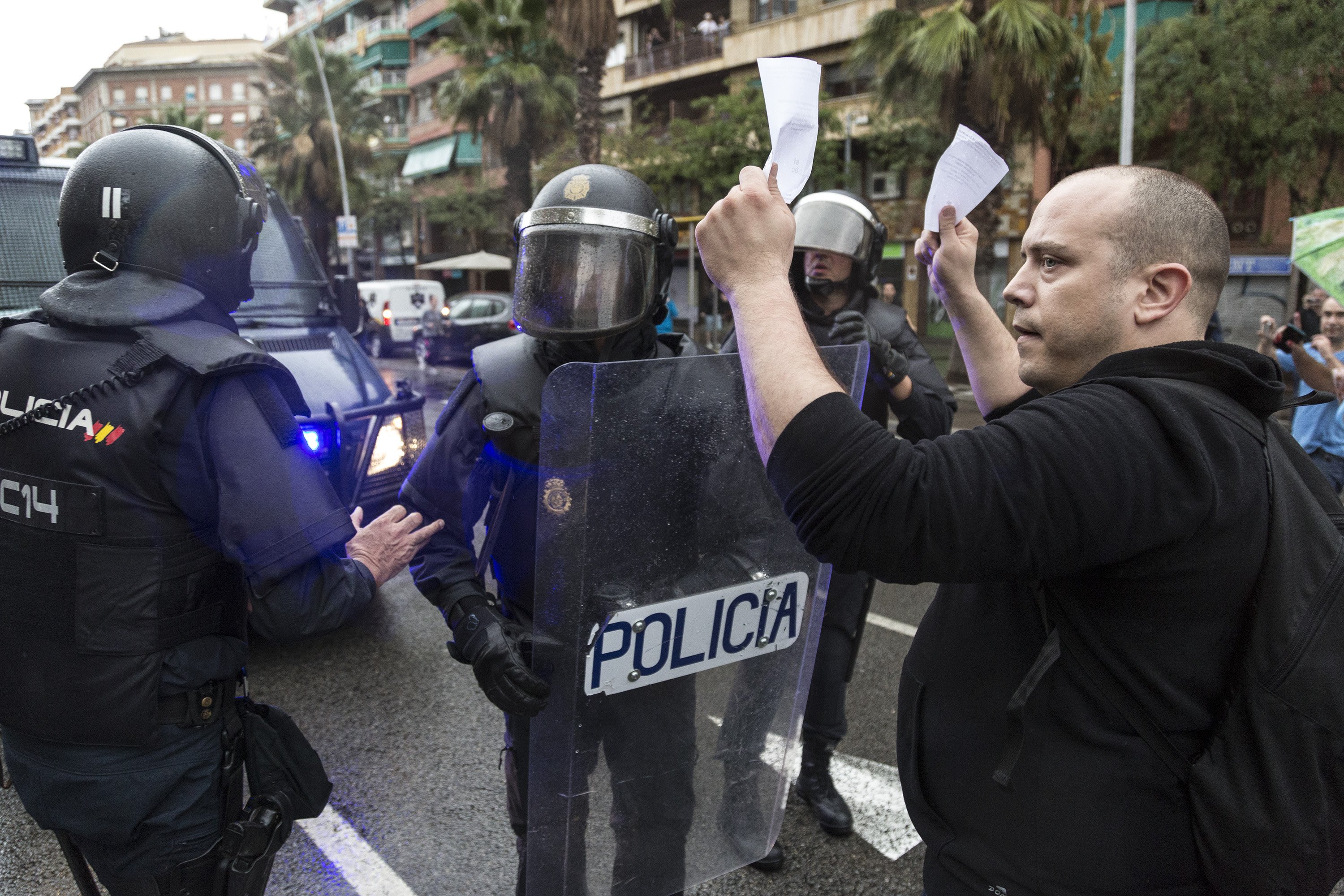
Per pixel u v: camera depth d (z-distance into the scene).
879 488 0.81
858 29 20.20
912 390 2.19
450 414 1.56
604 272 1.38
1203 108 13.36
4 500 1.22
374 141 38.25
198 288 1.29
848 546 0.83
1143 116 13.42
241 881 1.30
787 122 0.95
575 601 1.24
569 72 18.80
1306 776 0.80
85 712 1.19
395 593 4.30
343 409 3.44
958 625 1.02
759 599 1.43
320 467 1.30
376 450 3.54
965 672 0.99
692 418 1.30
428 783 2.59
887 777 2.63
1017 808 0.92
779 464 0.86
